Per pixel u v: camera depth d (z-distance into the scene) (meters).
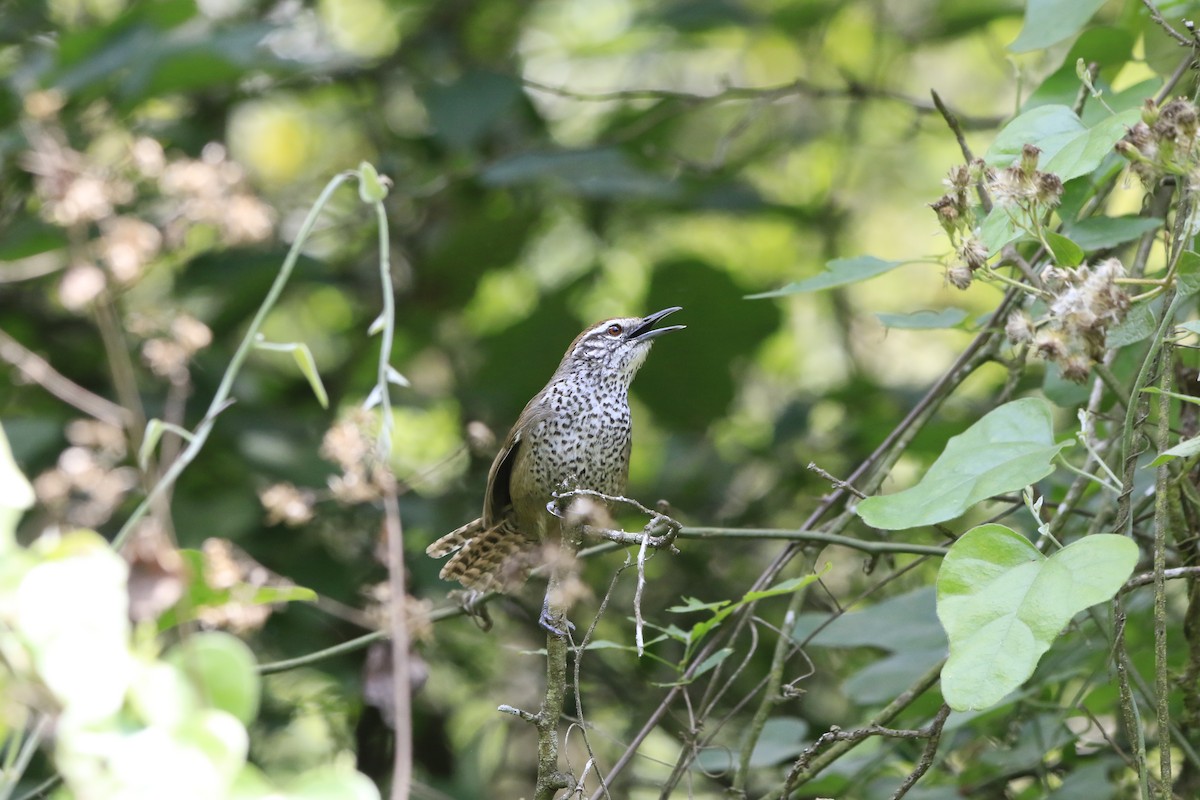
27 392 12.95
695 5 16.08
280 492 7.01
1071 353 5.53
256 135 16.97
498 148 15.91
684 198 15.22
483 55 16.48
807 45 17.53
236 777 3.87
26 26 14.87
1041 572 5.33
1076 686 9.62
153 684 3.90
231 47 12.44
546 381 15.30
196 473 12.38
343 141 17.08
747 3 17.66
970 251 6.06
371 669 7.28
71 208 5.20
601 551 9.02
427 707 13.10
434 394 15.94
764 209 15.44
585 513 6.52
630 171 14.45
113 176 5.68
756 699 12.18
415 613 6.37
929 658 8.82
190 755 3.81
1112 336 6.38
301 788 3.93
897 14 17.66
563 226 17.16
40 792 7.05
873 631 9.11
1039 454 5.88
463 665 13.31
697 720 7.72
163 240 5.91
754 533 7.77
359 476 5.95
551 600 6.57
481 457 14.13
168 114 14.73
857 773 8.81
